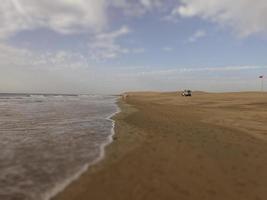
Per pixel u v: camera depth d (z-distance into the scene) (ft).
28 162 40.93
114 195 29.12
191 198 28.76
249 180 34.35
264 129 73.97
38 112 125.59
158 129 71.00
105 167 38.09
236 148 50.55
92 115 110.63
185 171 36.76
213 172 36.73
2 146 51.57
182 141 55.47
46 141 56.44
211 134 64.39
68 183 32.37
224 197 29.30
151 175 34.94
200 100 243.81
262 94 298.97
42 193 29.66
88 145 52.47
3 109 143.23
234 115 109.19
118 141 55.72
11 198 28.48
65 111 132.26
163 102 230.68
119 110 137.28
